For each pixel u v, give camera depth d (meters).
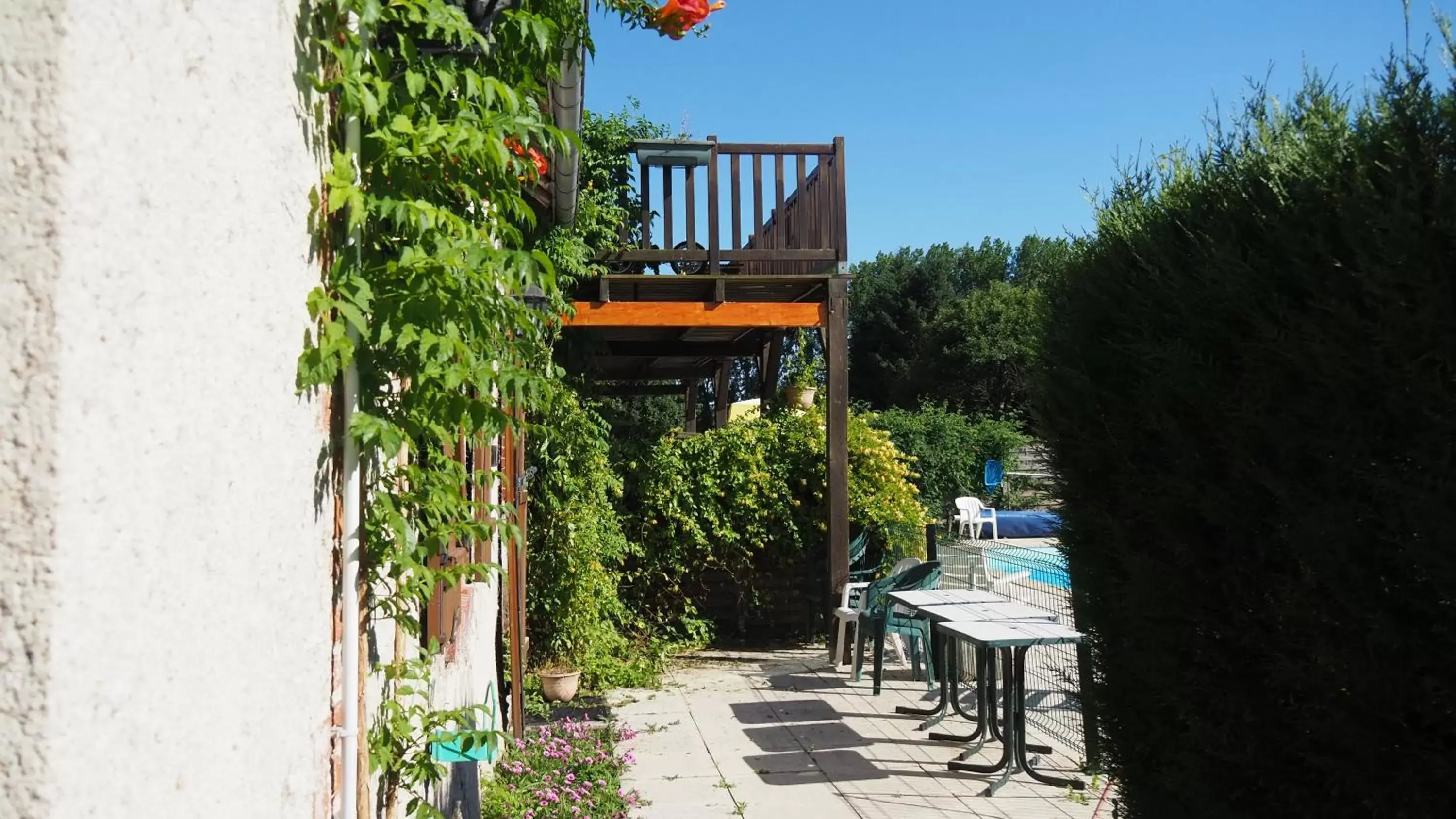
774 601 9.70
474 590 4.48
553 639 7.82
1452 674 2.14
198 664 1.13
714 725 6.88
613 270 8.56
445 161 1.96
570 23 2.91
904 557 9.55
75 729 0.89
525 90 2.47
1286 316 2.45
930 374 33.25
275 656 1.41
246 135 1.29
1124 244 3.16
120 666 0.96
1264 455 2.55
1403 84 2.25
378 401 1.97
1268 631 2.58
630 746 6.36
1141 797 3.12
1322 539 2.32
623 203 8.40
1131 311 3.02
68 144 0.91
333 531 1.76
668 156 8.13
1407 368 2.15
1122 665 3.11
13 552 0.88
